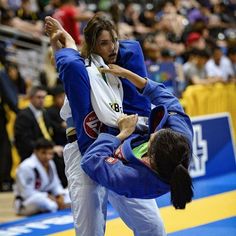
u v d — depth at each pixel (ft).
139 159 23.58
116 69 25.58
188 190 22.54
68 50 25.99
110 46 25.84
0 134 57.98
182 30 85.46
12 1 76.59
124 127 24.98
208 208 47.06
